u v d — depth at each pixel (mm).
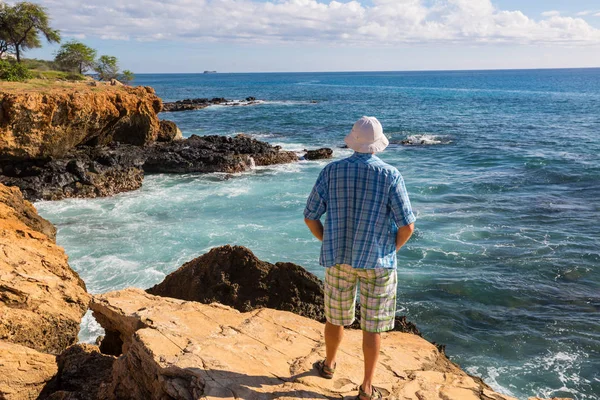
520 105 73625
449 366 4703
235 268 8438
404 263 13500
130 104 27031
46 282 6891
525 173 24516
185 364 3926
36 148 22109
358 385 3953
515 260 13523
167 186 23109
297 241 15172
